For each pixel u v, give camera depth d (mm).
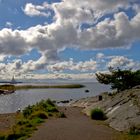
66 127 22969
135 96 29844
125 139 18125
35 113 30219
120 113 26812
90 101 44625
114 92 45500
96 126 24047
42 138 18469
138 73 45781
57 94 96875
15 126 23797
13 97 79875
